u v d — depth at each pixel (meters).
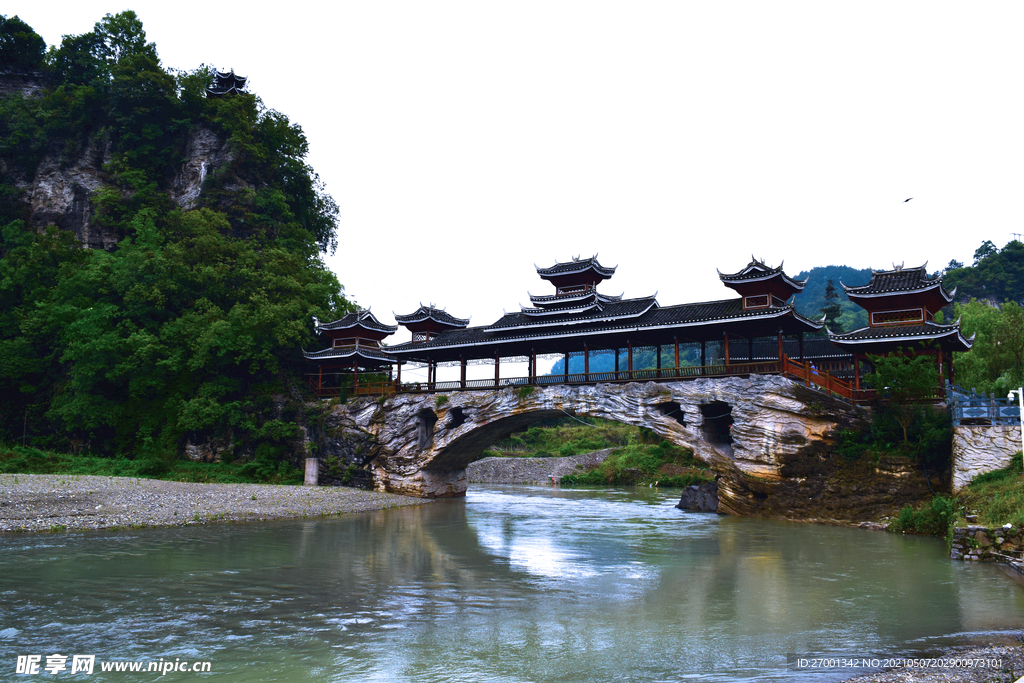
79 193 70.31
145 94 71.81
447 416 53.84
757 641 16.75
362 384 59.91
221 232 67.25
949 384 38.78
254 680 14.06
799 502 40.41
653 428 45.03
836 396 42.03
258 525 36.75
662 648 16.23
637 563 27.11
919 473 36.94
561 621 18.61
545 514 45.69
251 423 56.69
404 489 55.22
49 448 58.06
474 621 18.56
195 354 56.69
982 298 123.50
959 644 16.27
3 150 72.38
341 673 14.52
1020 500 28.09
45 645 16.12
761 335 47.00
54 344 60.41
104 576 23.30
